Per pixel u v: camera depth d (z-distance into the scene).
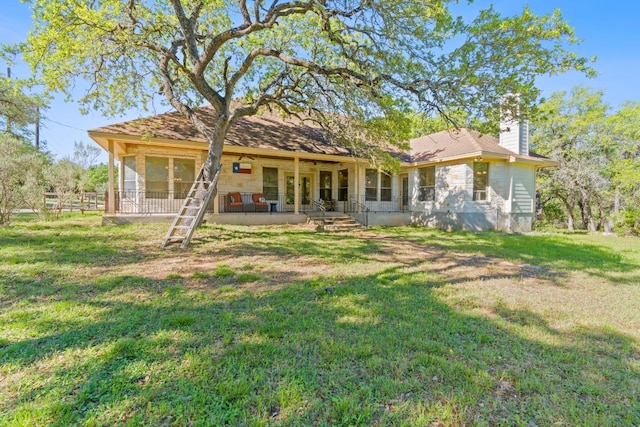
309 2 7.31
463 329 3.32
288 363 2.56
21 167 10.35
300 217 13.71
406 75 7.38
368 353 2.74
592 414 2.06
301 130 15.75
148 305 3.76
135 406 2.00
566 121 16.20
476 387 2.29
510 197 14.34
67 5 7.36
